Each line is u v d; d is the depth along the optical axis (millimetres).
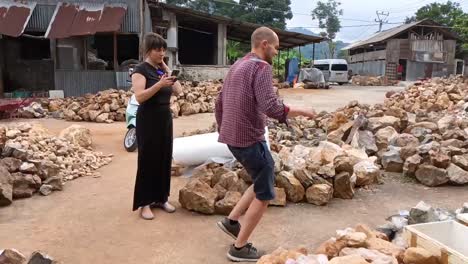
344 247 3258
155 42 4395
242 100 3344
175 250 3789
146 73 4383
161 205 4762
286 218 4527
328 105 15391
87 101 13078
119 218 4527
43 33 17422
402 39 39906
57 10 16406
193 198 4633
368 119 8188
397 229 3969
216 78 22000
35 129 7605
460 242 3363
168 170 4656
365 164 5703
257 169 3418
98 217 4559
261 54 3449
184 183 5684
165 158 4586
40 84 16359
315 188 4926
